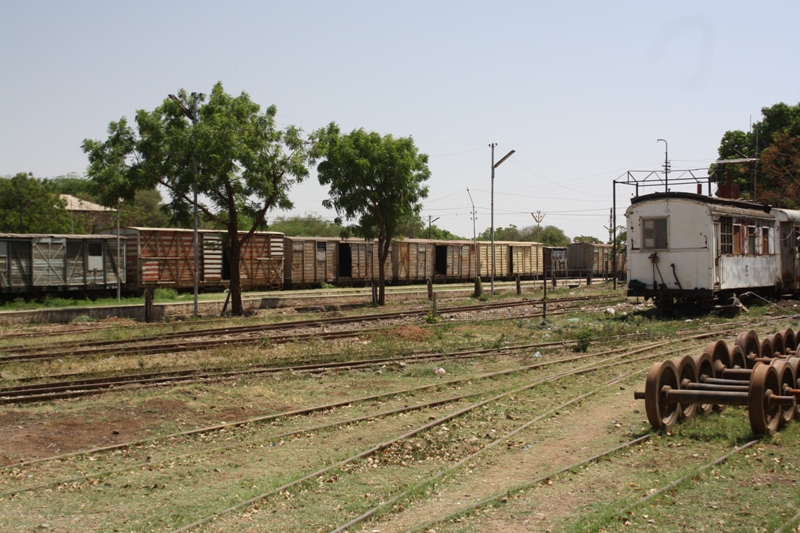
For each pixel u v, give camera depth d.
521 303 31.34
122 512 6.86
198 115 27.48
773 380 8.90
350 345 18.81
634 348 16.88
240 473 8.05
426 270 50.75
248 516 6.63
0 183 59.47
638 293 24.12
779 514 6.10
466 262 54.12
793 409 9.16
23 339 20.39
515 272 59.28
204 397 12.10
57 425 10.16
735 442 8.50
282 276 41.41
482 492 7.20
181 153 26.34
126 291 34.69
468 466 8.10
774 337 12.41
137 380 13.48
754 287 26.12
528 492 7.03
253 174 27.36
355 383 13.47
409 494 7.05
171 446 9.23
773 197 43.50
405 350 17.28
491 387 12.80
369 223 33.50
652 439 8.74
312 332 21.97
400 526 6.32
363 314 27.89
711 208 22.83
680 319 23.52
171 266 35.75
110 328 23.12
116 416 10.66
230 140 26.41
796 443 8.34
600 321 23.97
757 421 8.42
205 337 20.53
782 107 46.97
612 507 6.39
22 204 57.91
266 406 11.44
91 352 17.28
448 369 14.80
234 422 10.20
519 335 20.48
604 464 7.88
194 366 15.11
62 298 31.75
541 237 114.88
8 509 6.94
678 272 23.38
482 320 24.58
